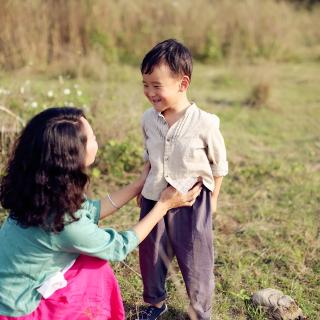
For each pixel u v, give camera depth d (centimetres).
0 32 775
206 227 249
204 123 240
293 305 294
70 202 214
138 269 333
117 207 260
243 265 341
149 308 283
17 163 216
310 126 627
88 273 237
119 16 916
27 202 213
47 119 215
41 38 808
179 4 988
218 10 1016
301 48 1049
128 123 518
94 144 228
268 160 516
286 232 383
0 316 225
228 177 475
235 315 297
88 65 785
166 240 261
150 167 260
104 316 238
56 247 224
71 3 852
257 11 1020
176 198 241
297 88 798
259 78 770
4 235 230
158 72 230
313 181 471
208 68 918
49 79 746
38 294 227
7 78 659
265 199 436
